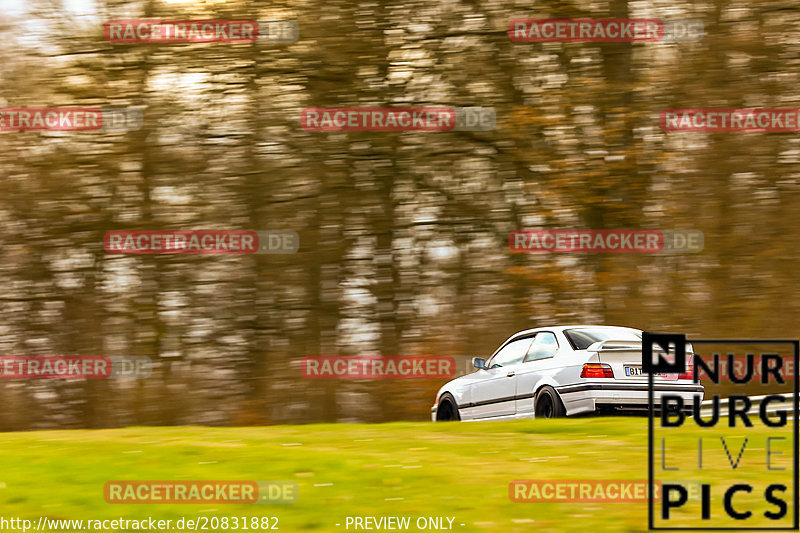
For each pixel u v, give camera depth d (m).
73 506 28.44
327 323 80.25
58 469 32.09
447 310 79.38
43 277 82.56
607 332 48.56
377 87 80.50
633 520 26.39
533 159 77.50
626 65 78.06
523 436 38.25
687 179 77.06
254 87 80.75
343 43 79.88
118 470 31.84
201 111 81.00
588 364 45.44
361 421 79.69
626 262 76.38
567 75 79.00
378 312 79.94
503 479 30.34
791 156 76.12
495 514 27.02
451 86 79.88
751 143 76.25
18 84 81.62
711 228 76.38
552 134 77.88
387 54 80.31
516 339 52.00
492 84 79.19
